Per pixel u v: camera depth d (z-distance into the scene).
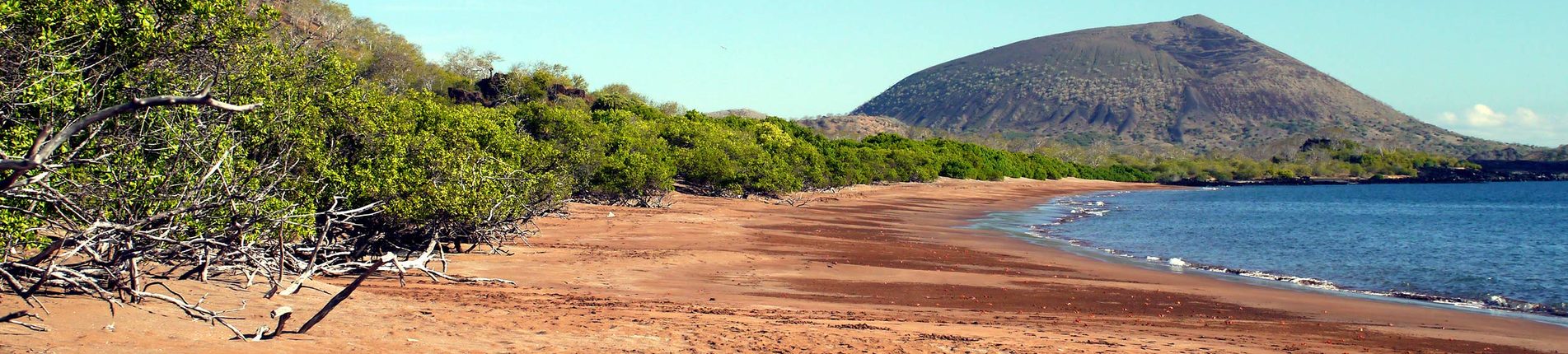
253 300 10.72
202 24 11.48
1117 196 99.12
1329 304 18.05
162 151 9.93
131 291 8.59
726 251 24.23
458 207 17.97
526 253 21.27
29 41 9.53
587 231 29.08
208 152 10.46
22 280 8.91
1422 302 18.81
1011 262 25.03
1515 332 14.92
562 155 40.75
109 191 9.10
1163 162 193.50
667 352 9.44
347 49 71.12
